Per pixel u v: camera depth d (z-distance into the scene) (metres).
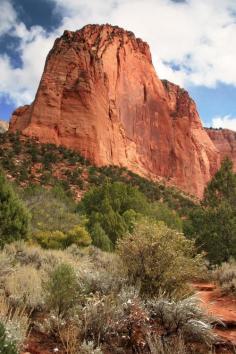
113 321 5.67
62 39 119.12
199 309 6.45
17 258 11.83
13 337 4.04
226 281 13.80
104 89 123.38
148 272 8.21
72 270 6.65
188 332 6.04
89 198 42.34
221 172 37.09
